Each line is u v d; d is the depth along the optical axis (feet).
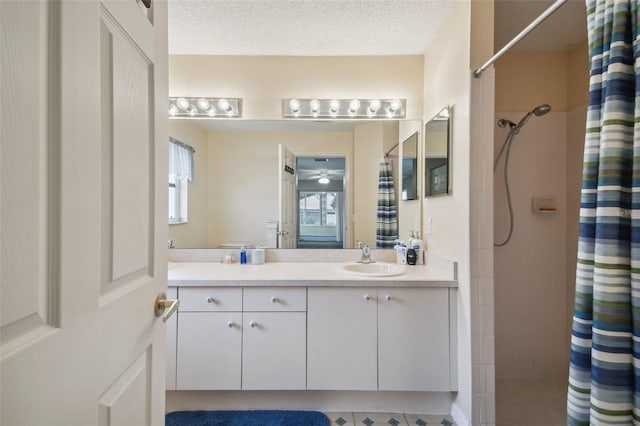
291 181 7.84
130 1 2.25
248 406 6.05
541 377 7.20
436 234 6.66
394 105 7.52
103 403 1.93
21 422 1.35
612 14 2.63
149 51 2.56
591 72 2.81
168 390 5.91
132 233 2.29
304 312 5.76
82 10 1.70
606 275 2.57
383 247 7.82
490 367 5.24
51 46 1.50
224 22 6.29
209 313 5.74
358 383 5.74
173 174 7.66
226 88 7.67
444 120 6.19
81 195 1.71
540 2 5.68
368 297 5.75
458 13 5.69
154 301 2.66
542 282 7.23
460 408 5.60
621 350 2.52
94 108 1.83
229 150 7.76
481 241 5.27
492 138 5.25
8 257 1.30
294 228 7.85
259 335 5.74
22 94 1.35
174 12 5.97
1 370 1.26
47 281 1.49
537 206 7.18
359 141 7.81
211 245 7.79
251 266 7.17
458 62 5.67
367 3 5.72
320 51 7.45
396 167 7.75
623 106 2.56
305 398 6.07
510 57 7.32
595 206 2.74
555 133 7.21
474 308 5.27
